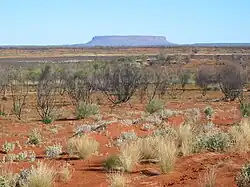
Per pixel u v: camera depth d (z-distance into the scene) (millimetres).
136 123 22844
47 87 37750
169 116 25672
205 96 48844
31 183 9812
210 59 99562
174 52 149375
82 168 12297
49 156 14547
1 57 126000
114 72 41562
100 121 25219
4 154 15617
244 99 39562
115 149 15656
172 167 10867
